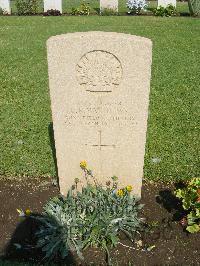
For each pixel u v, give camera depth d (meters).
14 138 1.69
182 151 1.60
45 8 4.30
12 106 1.99
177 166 1.50
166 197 1.34
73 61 1.08
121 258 1.12
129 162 1.25
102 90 1.12
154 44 3.05
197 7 4.14
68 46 1.07
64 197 1.22
